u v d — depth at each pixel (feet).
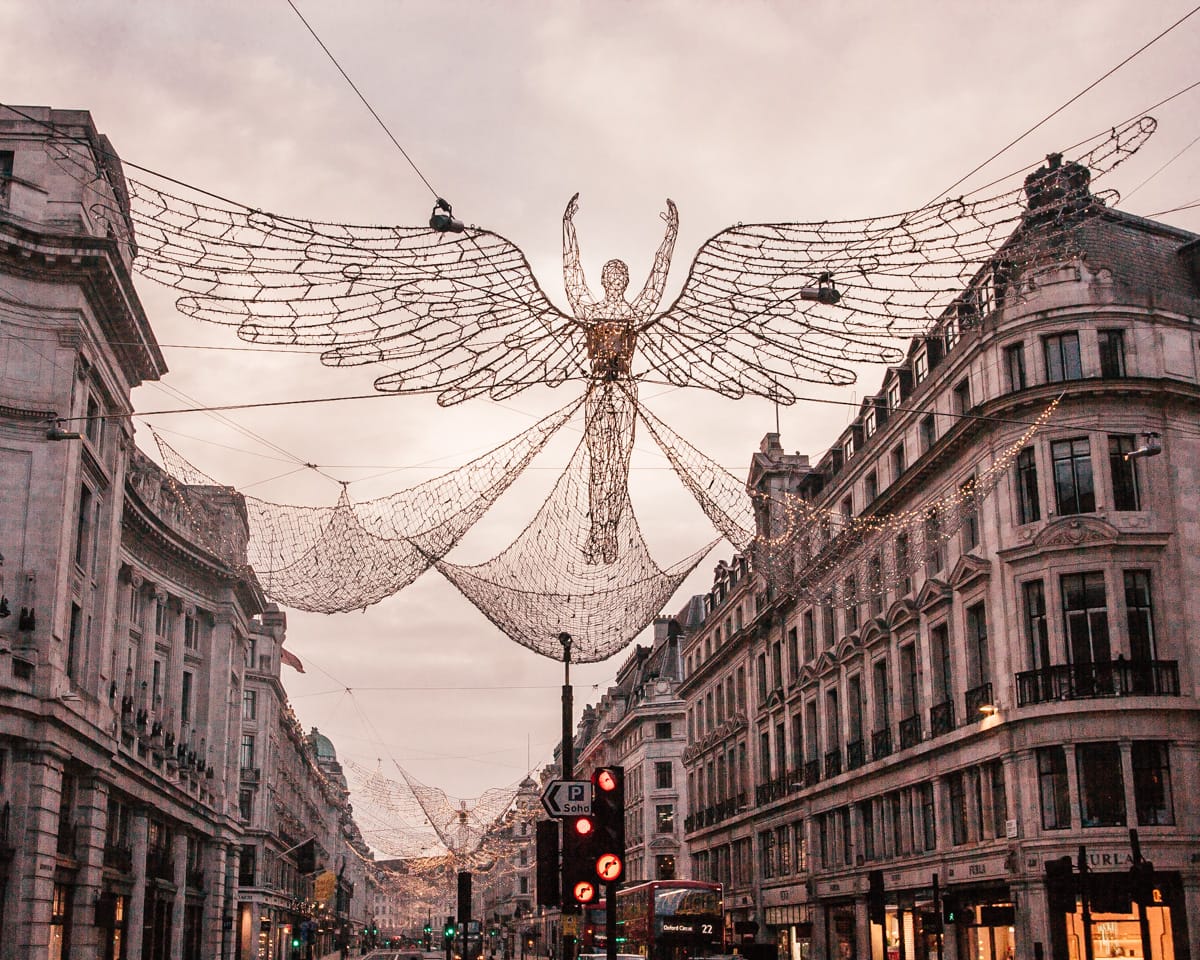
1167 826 97.96
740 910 191.42
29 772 88.38
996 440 110.42
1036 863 101.24
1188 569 103.60
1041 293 108.88
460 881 111.86
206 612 167.12
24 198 92.38
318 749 472.03
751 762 187.62
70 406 93.45
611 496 29.07
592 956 99.60
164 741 142.92
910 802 128.98
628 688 306.14
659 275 25.73
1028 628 107.14
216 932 166.61
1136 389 104.94
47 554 91.09
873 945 135.95
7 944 85.20
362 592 37.91
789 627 172.35
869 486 143.23
